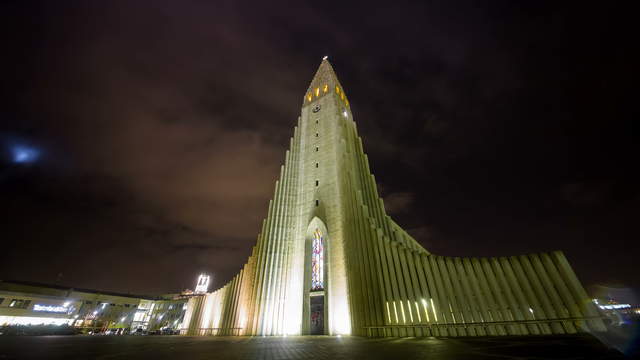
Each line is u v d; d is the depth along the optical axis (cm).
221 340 2006
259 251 3794
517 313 2214
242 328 3491
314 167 4103
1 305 5881
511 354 1000
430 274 2584
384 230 3969
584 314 2042
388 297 2681
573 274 2173
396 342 1700
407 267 2723
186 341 1836
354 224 3272
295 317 3222
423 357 959
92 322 6962
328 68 5434
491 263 2452
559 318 2091
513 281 2320
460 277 2488
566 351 1052
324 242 3438
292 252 3628
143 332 6103
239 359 907
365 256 3012
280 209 3931
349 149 4300
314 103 4941
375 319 2664
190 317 4416
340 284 3048
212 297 4294
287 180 4169
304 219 3756
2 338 1780
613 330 1886
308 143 4450
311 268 3447
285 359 912
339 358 942
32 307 6262
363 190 4069
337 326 2875
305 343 1692
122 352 1062
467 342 1577
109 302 7544
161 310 7425
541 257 2319
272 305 3341
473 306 2341
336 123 4272
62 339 1756
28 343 1374
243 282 3838
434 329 2372
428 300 2489
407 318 2512
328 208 3600
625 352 981
